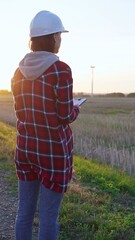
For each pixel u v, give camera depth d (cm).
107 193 646
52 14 284
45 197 287
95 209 514
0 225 449
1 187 616
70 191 583
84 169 821
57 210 292
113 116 2859
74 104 294
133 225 466
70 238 424
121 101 7500
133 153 1084
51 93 274
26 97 281
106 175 802
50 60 274
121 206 571
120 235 429
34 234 425
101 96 12606
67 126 288
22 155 288
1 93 12338
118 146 1423
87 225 448
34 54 277
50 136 278
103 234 422
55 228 294
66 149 284
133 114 3350
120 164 992
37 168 287
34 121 279
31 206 302
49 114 275
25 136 285
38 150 281
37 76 275
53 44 283
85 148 1194
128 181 761
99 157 1110
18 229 303
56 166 281
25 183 295
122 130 1764
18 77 288
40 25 279
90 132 1672
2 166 769
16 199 554
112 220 477
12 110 3522
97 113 3662
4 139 1281
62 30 284
